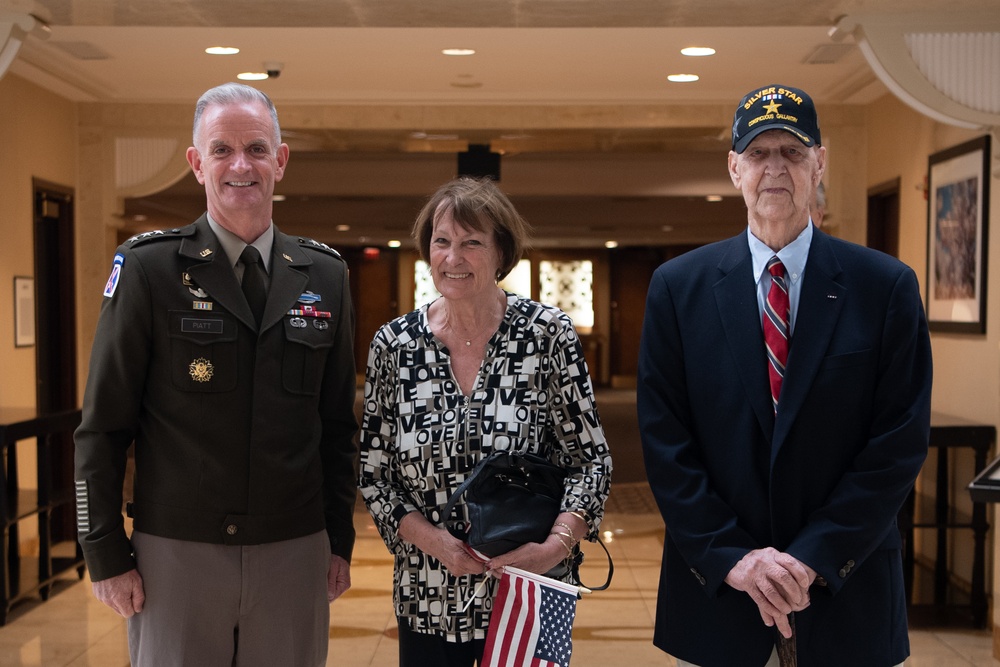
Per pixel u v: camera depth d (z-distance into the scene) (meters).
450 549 2.24
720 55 5.86
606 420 14.44
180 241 2.28
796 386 2.12
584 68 6.22
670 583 2.26
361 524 7.09
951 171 5.48
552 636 2.20
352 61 6.05
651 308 2.31
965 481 5.34
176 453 2.23
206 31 5.37
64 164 6.98
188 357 2.22
